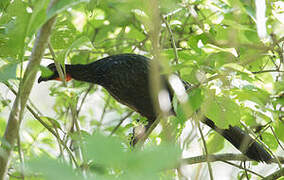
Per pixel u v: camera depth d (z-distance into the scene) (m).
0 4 6.94
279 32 8.22
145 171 1.76
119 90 9.97
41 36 4.40
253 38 8.21
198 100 5.47
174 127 5.22
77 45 5.40
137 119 10.41
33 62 4.53
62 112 10.08
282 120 8.50
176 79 5.06
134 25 10.72
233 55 6.55
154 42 4.14
